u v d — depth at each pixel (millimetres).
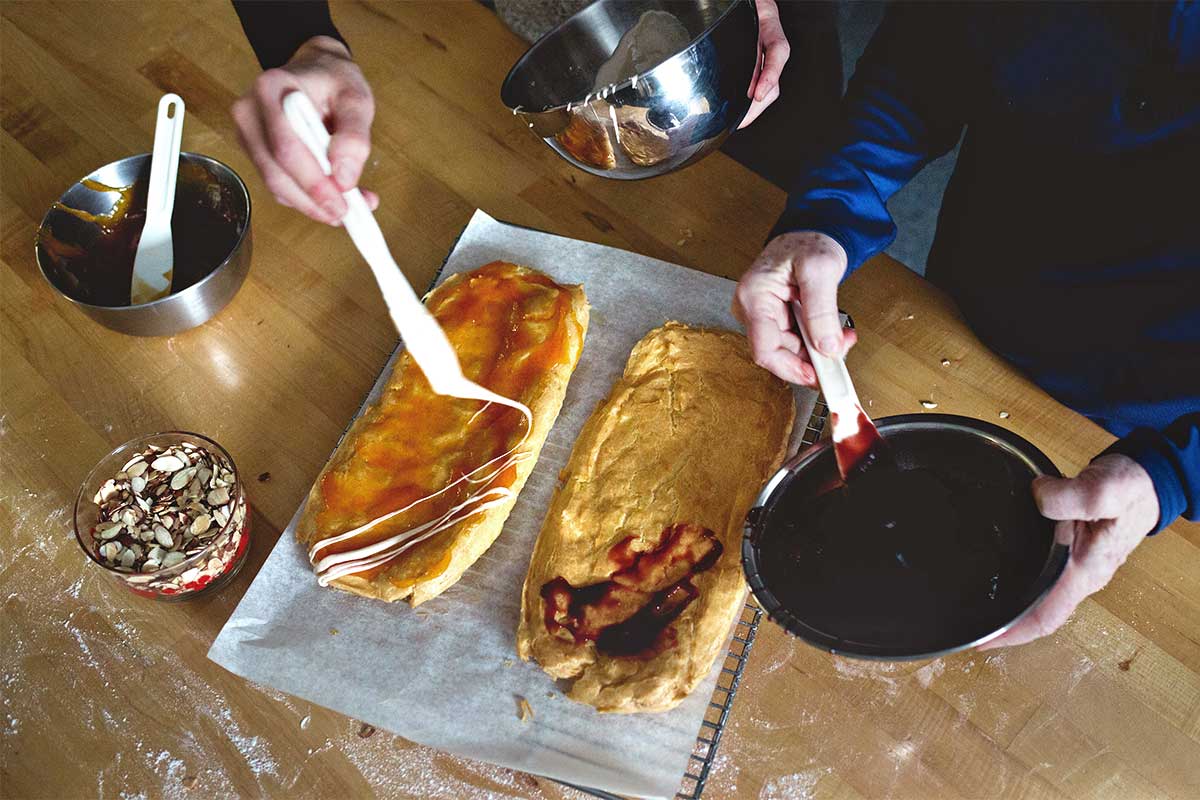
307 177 998
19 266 1610
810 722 1178
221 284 1449
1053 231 1450
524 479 1302
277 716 1201
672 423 1323
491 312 1416
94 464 1396
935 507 1062
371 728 1192
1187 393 1380
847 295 1494
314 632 1230
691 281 1494
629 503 1269
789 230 1295
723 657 1183
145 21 1926
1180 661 1191
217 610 1275
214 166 1508
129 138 1759
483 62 1816
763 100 1464
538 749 1136
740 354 1362
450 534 1237
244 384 1469
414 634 1231
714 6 1442
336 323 1524
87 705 1210
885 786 1135
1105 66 1278
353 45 1850
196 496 1249
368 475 1298
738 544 1209
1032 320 1452
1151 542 1275
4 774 1167
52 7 1947
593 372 1443
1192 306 1354
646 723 1144
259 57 1433
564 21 1432
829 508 1081
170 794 1154
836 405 1119
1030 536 1026
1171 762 1132
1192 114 1249
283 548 1289
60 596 1287
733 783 1147
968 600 994
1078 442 1354
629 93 1202
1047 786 1126
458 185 1665
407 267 1582
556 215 1617
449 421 1333
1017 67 1345
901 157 1446
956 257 1568
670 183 1636
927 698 1185
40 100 1826
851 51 1767
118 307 1378
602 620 1185
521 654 1190
